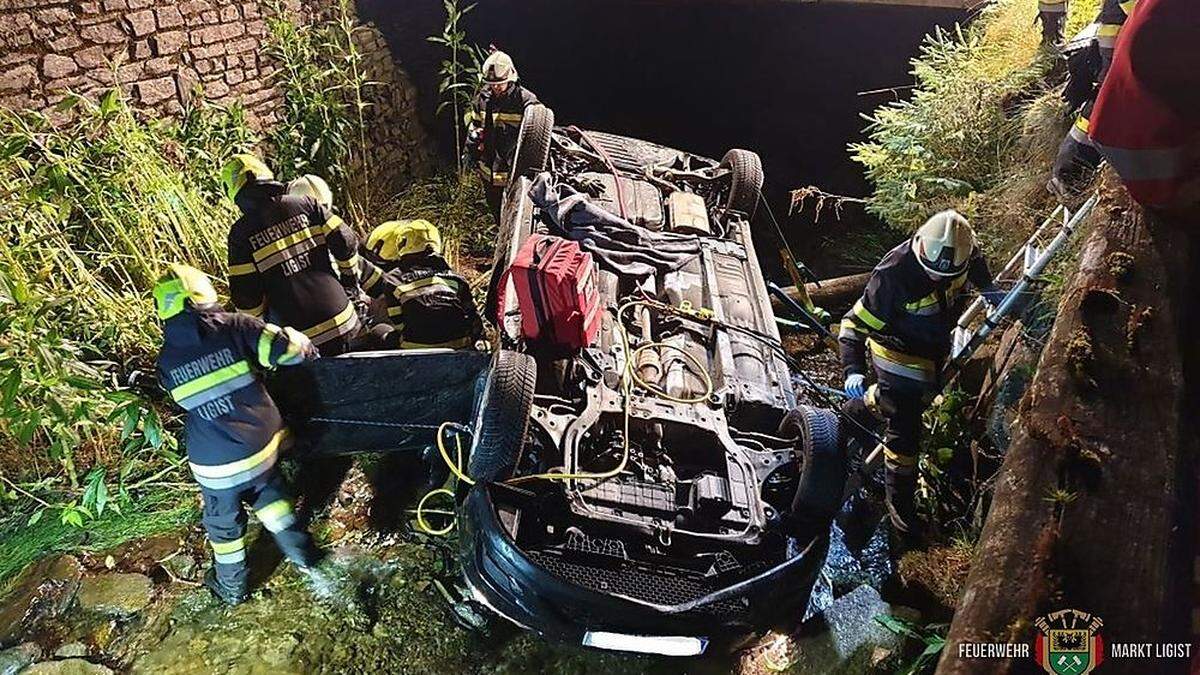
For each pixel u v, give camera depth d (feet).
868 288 12.05
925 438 13.75
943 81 20.13
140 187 16.52
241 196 13.03
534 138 17.03
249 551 12.80
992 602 5.23
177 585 12.33
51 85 16.44
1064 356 5.93
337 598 12.10
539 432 11.05
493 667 11.19
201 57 19.56
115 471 14.01
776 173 27.27
